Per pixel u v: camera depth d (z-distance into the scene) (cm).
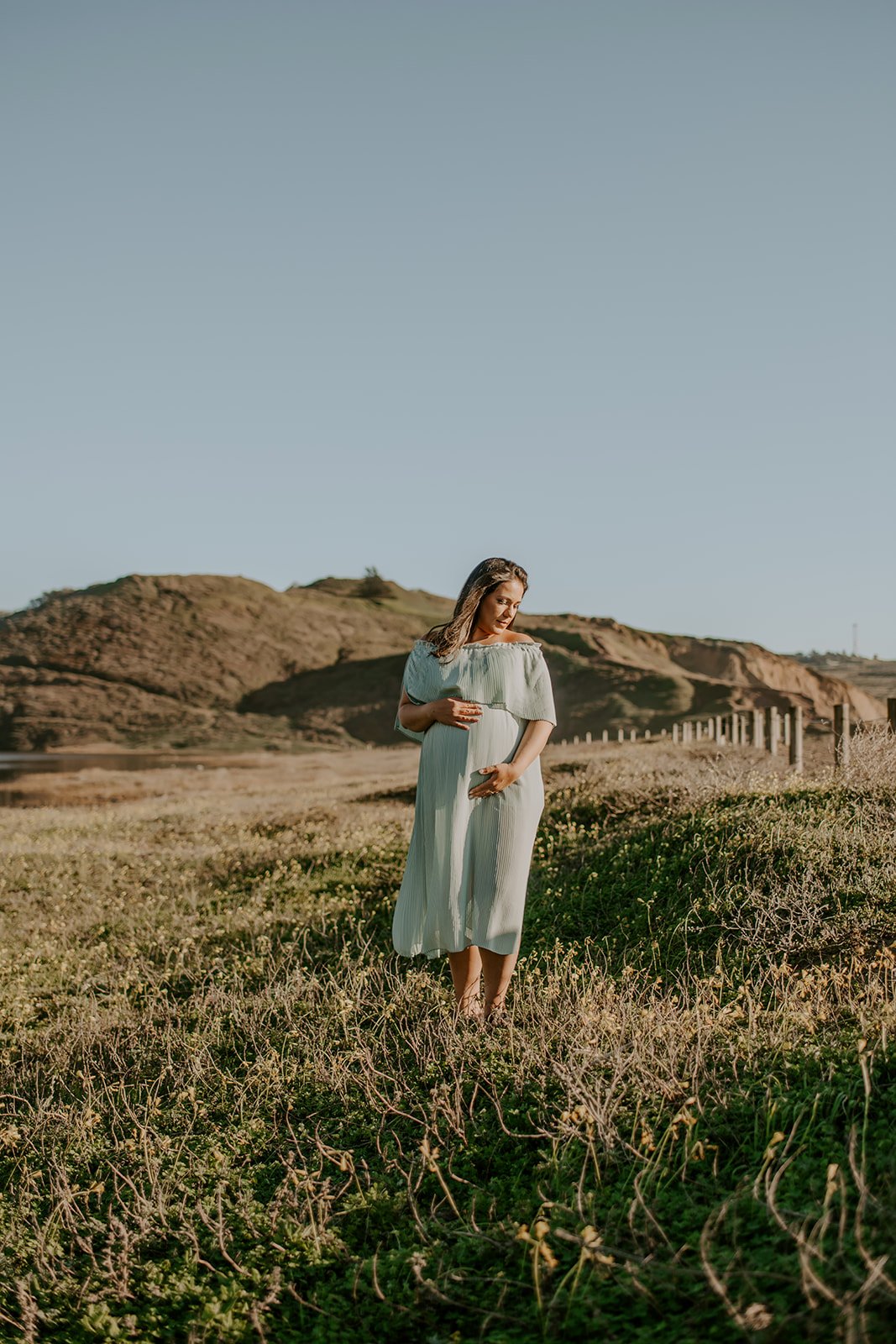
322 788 2658
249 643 13250
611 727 9338
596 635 13425
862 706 13212
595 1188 321
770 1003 455
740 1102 351
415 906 486
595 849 836
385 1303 290
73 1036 593
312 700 11600
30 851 1390
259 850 1186
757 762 1376
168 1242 353
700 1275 259
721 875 665
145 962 746
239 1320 298
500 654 474
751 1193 289
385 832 1190
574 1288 264
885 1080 351
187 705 11488
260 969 675
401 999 543
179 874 1120
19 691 11512
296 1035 523
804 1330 229
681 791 991
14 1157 446
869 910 560
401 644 14188
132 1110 462
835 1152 303
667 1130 332
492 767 466
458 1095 391
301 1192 357
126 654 12575
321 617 14912
